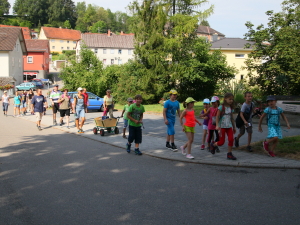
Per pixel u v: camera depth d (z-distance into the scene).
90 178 6.54
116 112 24.81
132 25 30.77
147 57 30.33
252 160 7.79
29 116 21.20
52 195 5.52
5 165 7.58
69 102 14.68
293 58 23.45
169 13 30.50
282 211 4.84
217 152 8.83
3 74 47.69
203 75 32.44
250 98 8.74
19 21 136.00
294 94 26.00
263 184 6.14
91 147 9.95
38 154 8.84
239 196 5.48
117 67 34.41
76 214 4.72
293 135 11.34
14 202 5.19
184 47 31.30
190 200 5.30
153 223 4.41
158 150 9.27
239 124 9.07
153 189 5.86
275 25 25.14
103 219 4.55
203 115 9.18
